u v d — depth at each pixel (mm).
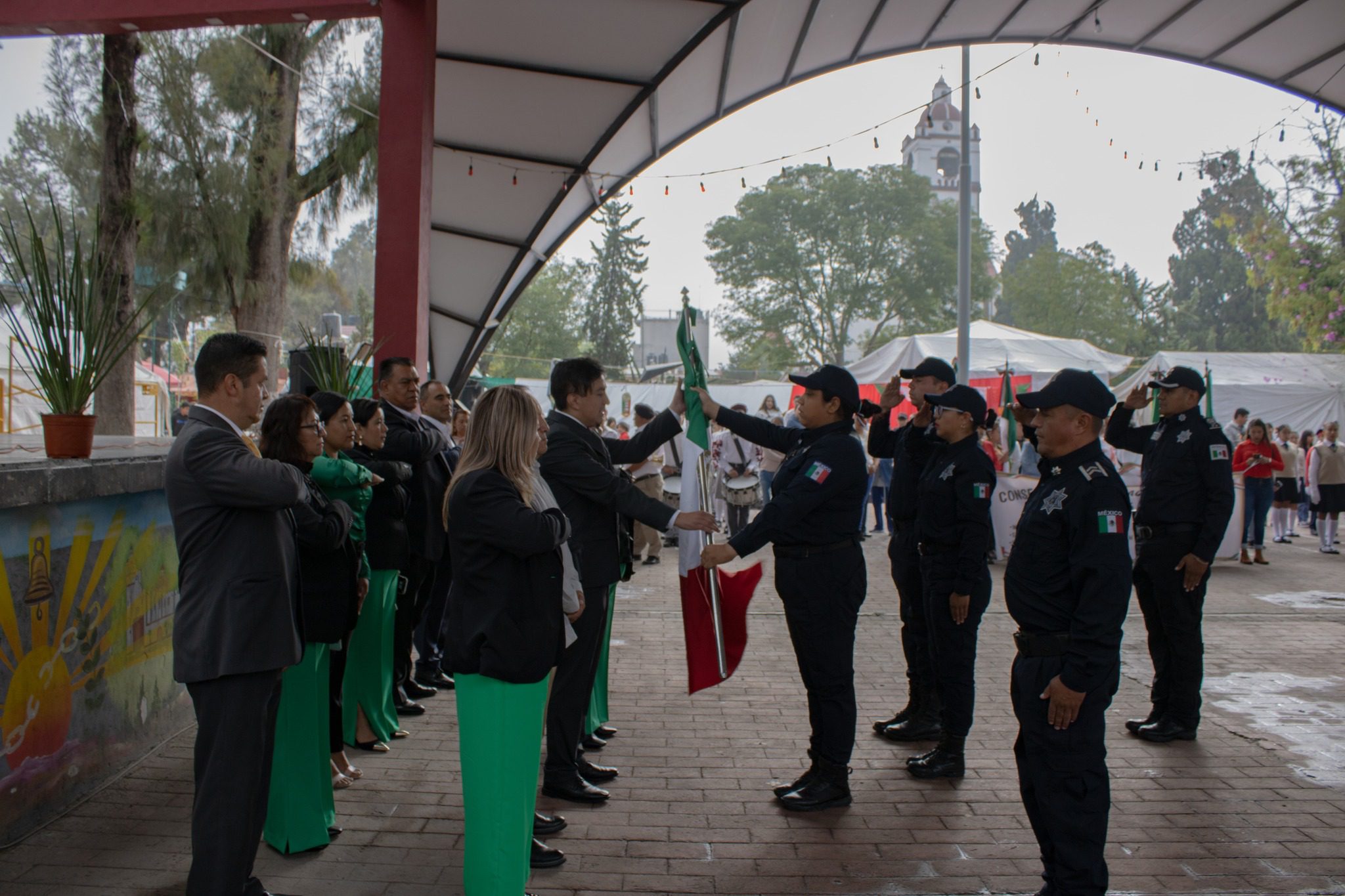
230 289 10727
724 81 10500
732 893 3309
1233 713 5496
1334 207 23547
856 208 53438
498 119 10297
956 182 80250
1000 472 12336
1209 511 4824
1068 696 2951
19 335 4012
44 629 3785
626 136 10867
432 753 4730
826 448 4008
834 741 4055
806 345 56219
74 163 9086
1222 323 62875
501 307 14445
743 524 12188
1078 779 3004
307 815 3588
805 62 10859
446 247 12703
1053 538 3088
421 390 5820
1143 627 7988
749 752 4797
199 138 10109
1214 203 63500
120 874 3387
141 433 12789
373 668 4770
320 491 3828
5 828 3564
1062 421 3111
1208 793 4266
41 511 3758
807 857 3598
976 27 10586
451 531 3023
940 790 4297
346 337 13258
